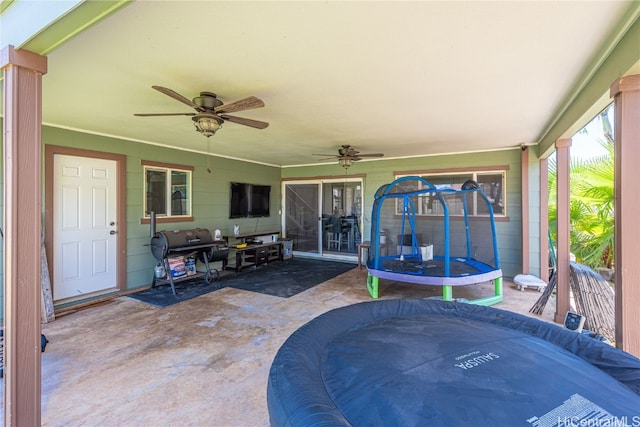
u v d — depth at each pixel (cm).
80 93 301
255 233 748
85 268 456
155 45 212
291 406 124
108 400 228
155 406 222
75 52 221
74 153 440
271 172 829
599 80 243
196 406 222
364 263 730
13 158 180
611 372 154
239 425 204
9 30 183
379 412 122
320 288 532
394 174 704
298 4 169
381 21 186
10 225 182
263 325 367
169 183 571
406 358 162
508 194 591
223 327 361
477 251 620
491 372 146
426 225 671
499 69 251
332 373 153
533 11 176
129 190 508
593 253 555
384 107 348
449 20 185
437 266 503
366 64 242
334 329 202
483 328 204
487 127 437
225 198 686
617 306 206
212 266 665
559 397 128
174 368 271
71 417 209
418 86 287
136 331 348
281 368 151
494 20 185
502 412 119
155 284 525
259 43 211
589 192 549
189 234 523
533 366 152
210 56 229
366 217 743
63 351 301
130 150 508
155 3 167
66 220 435
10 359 182
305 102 330
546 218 546
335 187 796
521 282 517
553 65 244
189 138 507
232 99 316
